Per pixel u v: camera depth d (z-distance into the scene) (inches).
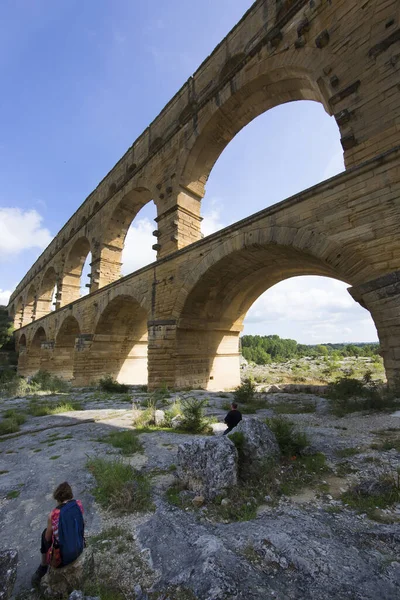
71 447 319.3
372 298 398.6
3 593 112.5
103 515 182.1
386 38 442.9
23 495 217.0
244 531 151.3
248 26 712.4
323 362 2349.9
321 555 127.5
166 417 404.8
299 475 210.1
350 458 228.4
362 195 422.3
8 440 371.2
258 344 5255.9
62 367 1536.7
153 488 212.2
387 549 132.3
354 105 468.1
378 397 374.0
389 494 173.0
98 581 126.8
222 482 191.6
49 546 125.1
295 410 437.1
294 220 498.3
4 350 2564.0
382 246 397.1
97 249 1304.1
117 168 1264.8
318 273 680.4
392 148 395.9
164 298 792.3
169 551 142.6
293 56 577.9
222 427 360.2
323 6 535.5
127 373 1217.4
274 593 110.7
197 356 807.1
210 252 661.3
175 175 873.5
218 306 826.2
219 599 107.0
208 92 800.9
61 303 1630.2
